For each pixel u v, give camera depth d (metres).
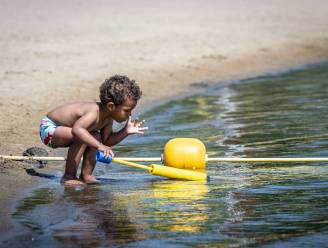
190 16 67.00
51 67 39.34
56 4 78.00
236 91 35.12
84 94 32.56
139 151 22.59
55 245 13.84
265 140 23.64
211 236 14.28
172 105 31.47
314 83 36.78
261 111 29.02
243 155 21.66
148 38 52.12
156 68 40.75
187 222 15.18
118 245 13.82
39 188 18.27
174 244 13.84
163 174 19.00
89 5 77.25
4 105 29.03
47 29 57.47
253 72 41.75
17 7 75.44
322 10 72.19
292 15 68.69
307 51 49.88
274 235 14.31
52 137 19.25
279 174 19.45
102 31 55.91
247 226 14.88
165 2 79.50
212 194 17.53
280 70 42.56
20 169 20.14
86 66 40.03
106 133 19.41
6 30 57.16
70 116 19.09
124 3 78.69
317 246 13.70
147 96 33.75
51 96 31.61
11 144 22.86
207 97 33.47
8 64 40.28
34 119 26.97
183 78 38.72
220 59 45.03
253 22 63.56
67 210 16.17
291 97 32.28
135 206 16.48
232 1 80.44
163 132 25.47
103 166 21.11
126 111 18.73
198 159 19.73
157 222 15.21
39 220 15.39
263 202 16.64
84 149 18.98
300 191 17.56
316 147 22.39
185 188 18.17
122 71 39.12
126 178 19.55
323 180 18.59
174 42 50.53
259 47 50.38
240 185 18.36
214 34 55.22
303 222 15.08
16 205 16.59
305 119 26.84
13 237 14.28
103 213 15.90
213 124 26.66
